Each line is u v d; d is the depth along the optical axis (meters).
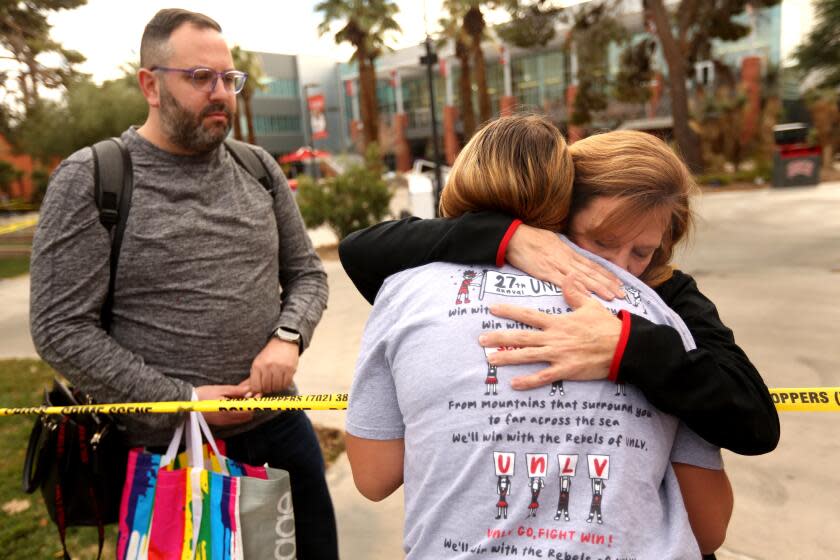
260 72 34.81
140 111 22.47
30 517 3.19
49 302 1.55
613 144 1.07
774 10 36.69
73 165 1.59
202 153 1.70
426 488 0.92
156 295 1.67
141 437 1.73
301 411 2.02
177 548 1.56
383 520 2.95
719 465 0.96
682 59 24.02
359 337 6.25
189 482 1.55
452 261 1.06
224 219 1.74
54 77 24.61
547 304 0.96
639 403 0.90
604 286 0.97
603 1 25.05
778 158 19.06
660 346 0.88
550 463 0.86
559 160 1.04
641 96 26.81
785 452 3.27
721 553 2.51
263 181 1.94
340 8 32.25
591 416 0.87
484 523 0.86
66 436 1.71
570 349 0.89
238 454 1.85
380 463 1.07
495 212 1.07
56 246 1.55
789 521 2.69
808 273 7.41
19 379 5.61
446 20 32.09
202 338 1.71
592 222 1.03
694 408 0.87
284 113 63.38
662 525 0.88
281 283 2.11
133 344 1.68
